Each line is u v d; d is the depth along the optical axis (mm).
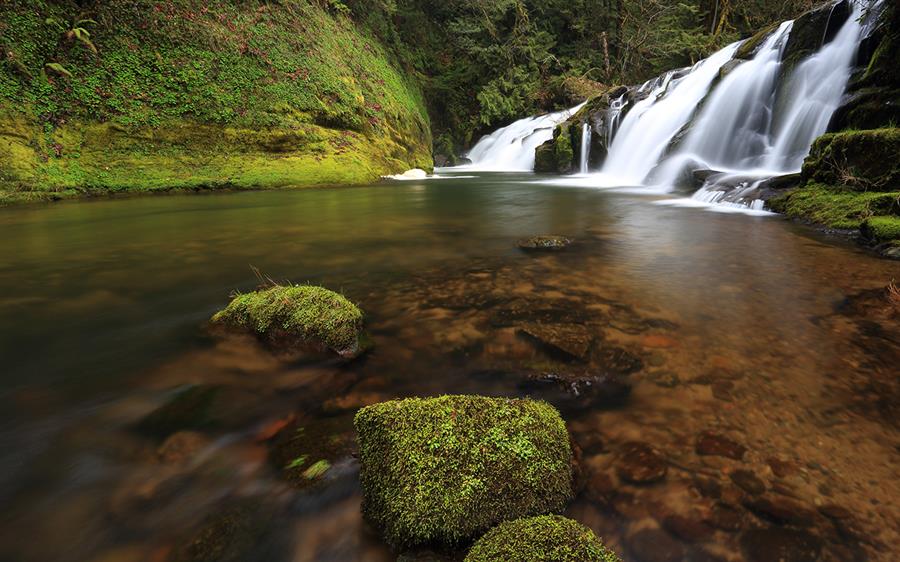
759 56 12680
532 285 4328
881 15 9008
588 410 2258
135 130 12633
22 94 11336
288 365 2746
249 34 15938
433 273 4781
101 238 6629
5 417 2213
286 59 16438
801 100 10664
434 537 1480
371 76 20547
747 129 12047
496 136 29031
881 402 2264
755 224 7266
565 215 8633
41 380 2578
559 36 31562
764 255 5324
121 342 3086
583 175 18531
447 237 6691
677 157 13445
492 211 9312
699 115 13562
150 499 1701
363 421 1813
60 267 5062
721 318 3424
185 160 13180
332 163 15398
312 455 1938
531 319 3445
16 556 1461
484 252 5711
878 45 8852
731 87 12742
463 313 3609
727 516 1579
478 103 30344
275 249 5949
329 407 2320
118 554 1476
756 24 27719
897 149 6578
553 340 3006
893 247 5188
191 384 2533
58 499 1694
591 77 29703
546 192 12781
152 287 4375
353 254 5656
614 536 1521
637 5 28938
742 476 1766
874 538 1470
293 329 2947
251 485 1771
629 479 1767
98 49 12797
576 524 1436
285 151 14953
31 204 10156
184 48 14148
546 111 28766
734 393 2375
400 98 22188
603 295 4012
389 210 9531
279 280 4578
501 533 1412
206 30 14766
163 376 2619
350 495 1727
